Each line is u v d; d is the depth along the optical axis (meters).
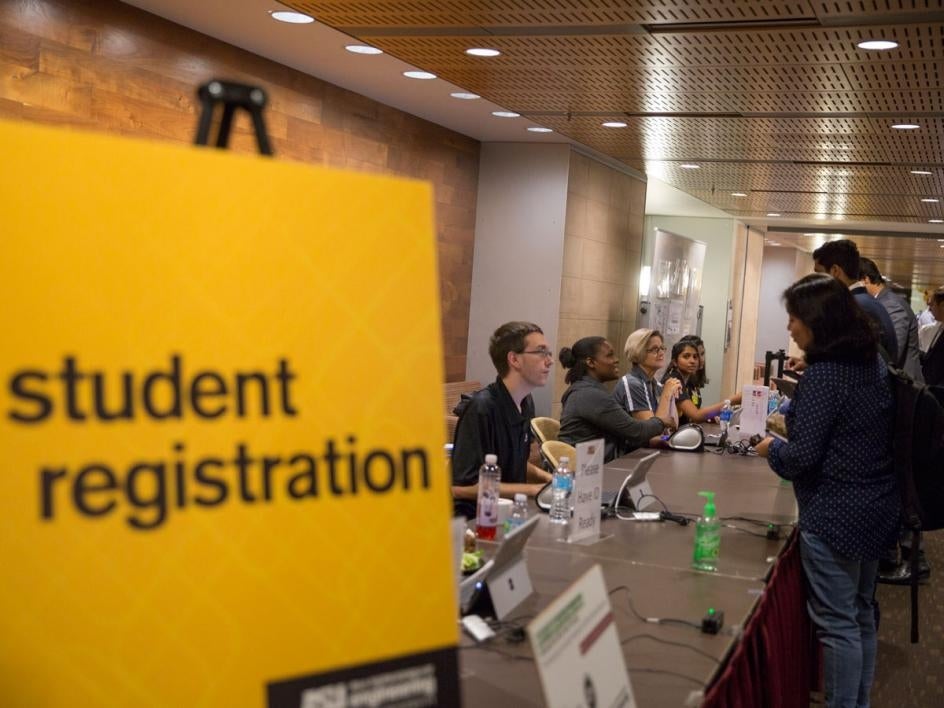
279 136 5.91
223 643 1.13
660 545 3.33
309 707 1.18
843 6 3.69
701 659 2.23
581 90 5.51
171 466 1.12
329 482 1.21
